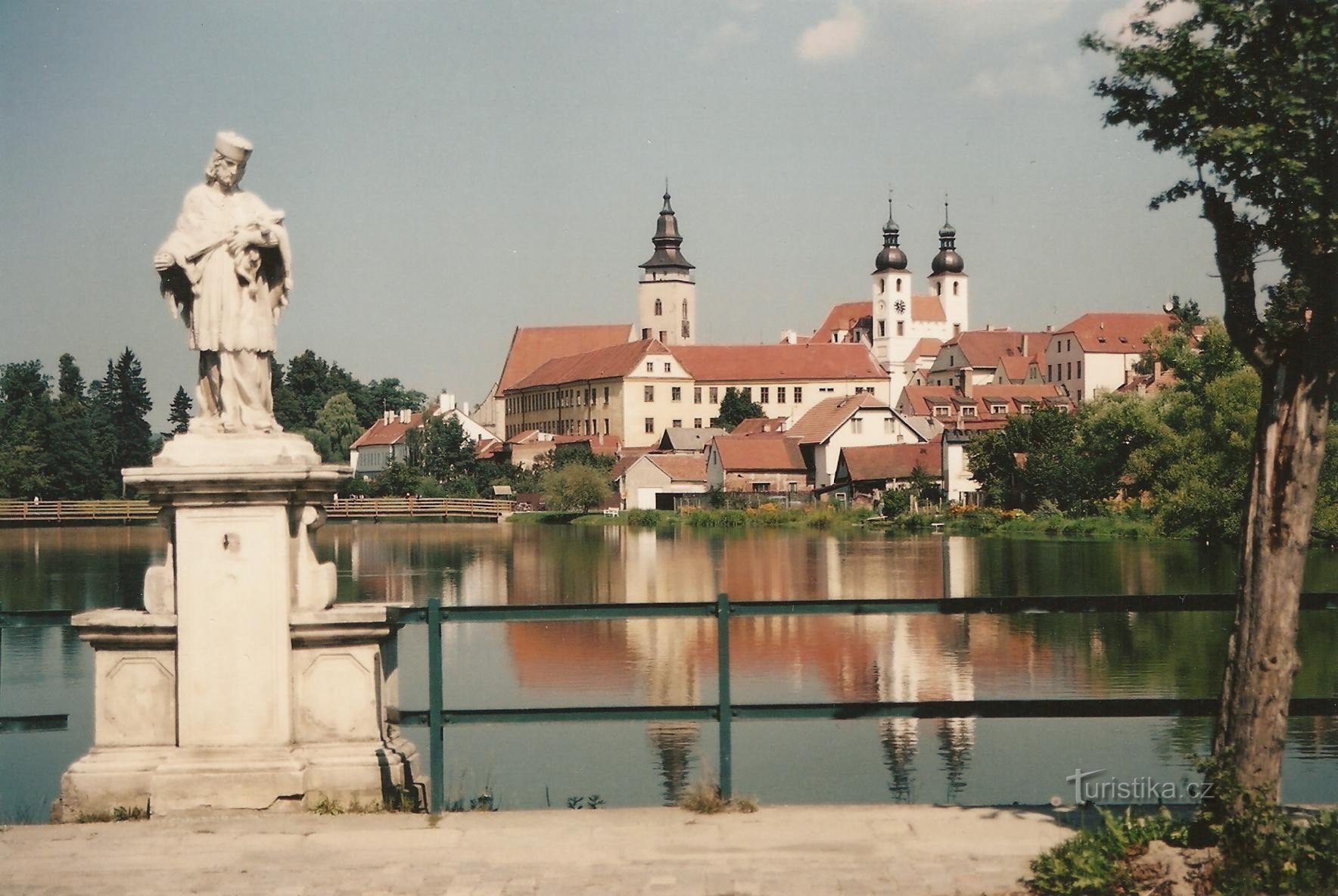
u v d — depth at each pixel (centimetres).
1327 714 1076
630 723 2294
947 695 2772
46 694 2572
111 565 6656
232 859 988
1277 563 939
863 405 12581
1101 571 5728
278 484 1102
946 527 8881
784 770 2005
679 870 952
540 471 14350
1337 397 970
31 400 13325
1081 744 2133
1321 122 959
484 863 972
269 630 1109
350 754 1125
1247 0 970
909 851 984
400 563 7131
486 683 2908
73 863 981
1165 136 1016
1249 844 906
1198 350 6291
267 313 1144
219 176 1141
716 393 19475
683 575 6184
